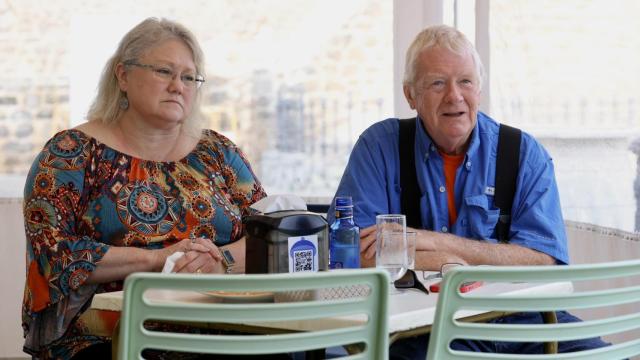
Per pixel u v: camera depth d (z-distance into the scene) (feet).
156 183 8.20
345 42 13.52
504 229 8.56
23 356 13.56
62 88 13.34
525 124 11.63
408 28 13.25
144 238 7.93
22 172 13.34
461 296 4.87
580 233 10.78
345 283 4.66
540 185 8.55
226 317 4.59
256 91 13.58
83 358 7.34
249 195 8.83
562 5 10.79
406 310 5.44
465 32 12.69
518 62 11.68
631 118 9.70
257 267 5.82
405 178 8.73
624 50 9.78
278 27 13.50
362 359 4.82
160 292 6.09
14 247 13.37
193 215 8.23
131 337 4.63
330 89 13.58
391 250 6.17
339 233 6.42
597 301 5.12
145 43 8.15
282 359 6.87
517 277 4.87
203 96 8.83
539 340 5.04
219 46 13.51
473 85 8.41
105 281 7.55
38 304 7.39
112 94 8.31
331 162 13.64
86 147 7.99
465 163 8.59
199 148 8.74
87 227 7.81
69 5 13.25
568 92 10.82
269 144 13.66
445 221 8.63
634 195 9.63
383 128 9.00
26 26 13.24
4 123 13.32
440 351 4.95
